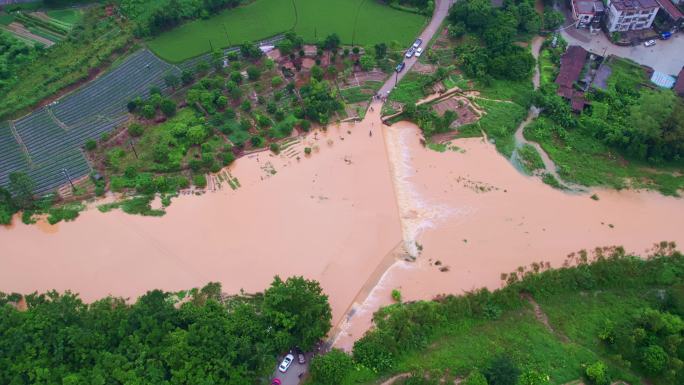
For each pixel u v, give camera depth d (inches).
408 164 4899.1
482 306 3752.5
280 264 4121.6
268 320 3484.3
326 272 4087.1
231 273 4052.7
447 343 3619.6
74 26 6053.2
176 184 4653.1
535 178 4830.2
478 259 4195.4
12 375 3154.5
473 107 5423.2
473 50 5880.9
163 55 5821.9
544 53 6043.3
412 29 6289.4
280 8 6525.6
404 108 5246.1
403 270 4121.6
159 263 4111.7
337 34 6156.5
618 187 4761.3
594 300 3882.9
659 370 3378.4
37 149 4909.0
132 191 4594.0
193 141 4894.2
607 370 3417.8
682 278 3951.8
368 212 4498.0
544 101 5324.8
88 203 4507.9
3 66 5438.0
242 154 4921.3
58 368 3179.1
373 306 3902.6
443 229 4392.2
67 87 5433.1
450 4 6653.5
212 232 4323.3
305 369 3506.4
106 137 4943.4
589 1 6520.7
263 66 5684.1
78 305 3572.8
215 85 5378.9
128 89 5477.4
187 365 3117.6
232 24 6264.8
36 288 3954.2
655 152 4891.7
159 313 3410.4
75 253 4175.7
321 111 5172.2
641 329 3523.6
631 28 6328.7
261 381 3339.1
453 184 4739.2
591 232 4404.5
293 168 4822.8
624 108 5270.7
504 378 3216.0
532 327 3715.6
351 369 3440.0
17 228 4355.3
